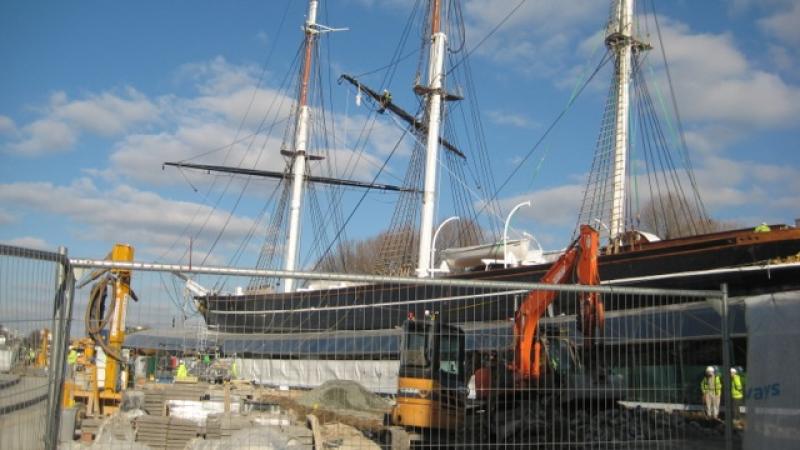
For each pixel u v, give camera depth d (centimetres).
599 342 1480
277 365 1728
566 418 1404
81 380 1648
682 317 1412
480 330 1953
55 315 826
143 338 1365
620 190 2952
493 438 1490
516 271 2542
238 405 1611
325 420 1761
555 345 1577
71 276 854
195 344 1367
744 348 1720
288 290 3931
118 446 1209
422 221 3594
